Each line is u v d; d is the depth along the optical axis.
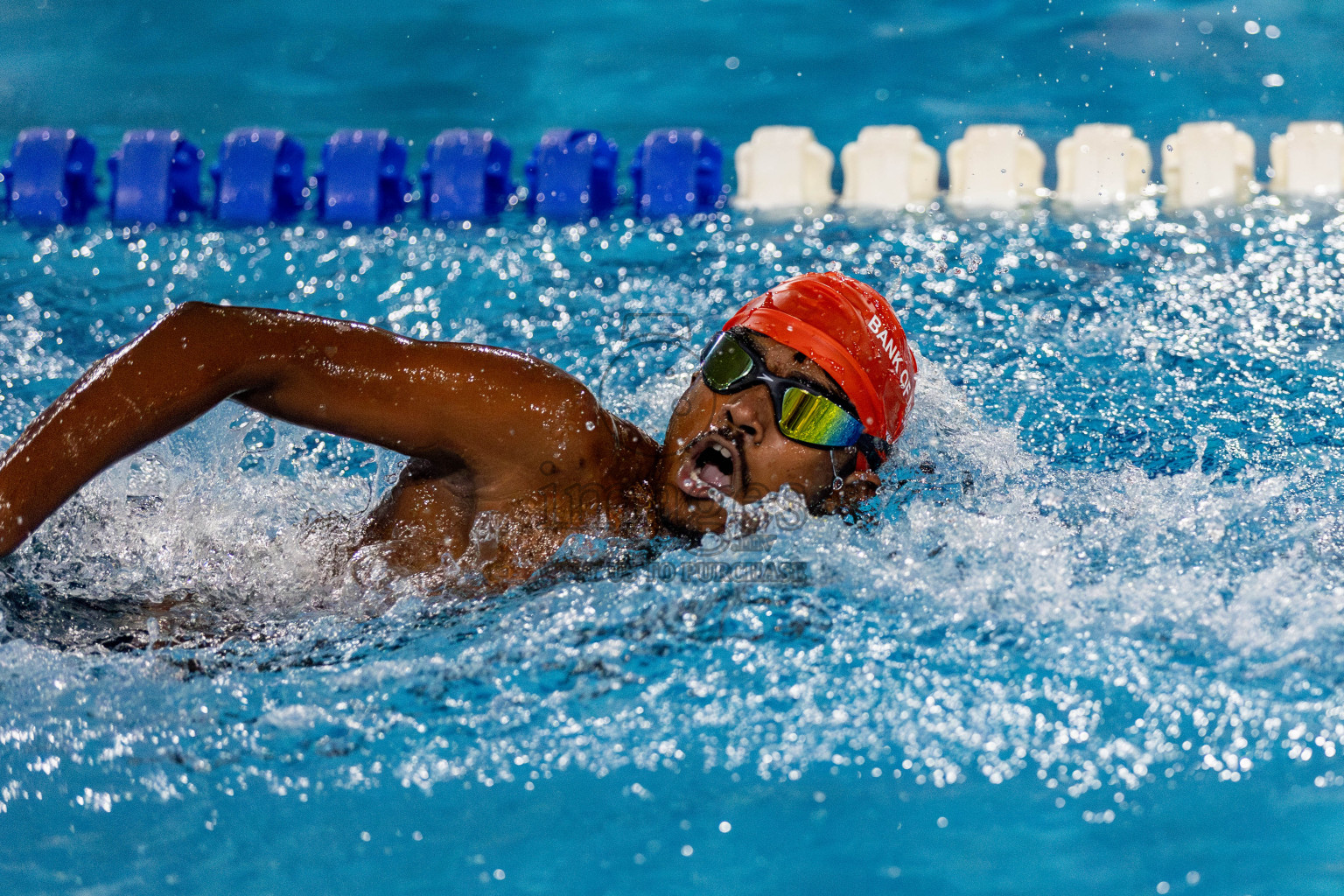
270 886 4.89
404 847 5.12
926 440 8.46
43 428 5.75
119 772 5.56
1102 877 4.86
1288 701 5.77
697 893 4.84
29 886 4.90
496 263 13.09
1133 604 6.47
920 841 5.09
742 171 16.19
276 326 6.10
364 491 8.16
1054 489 7.80
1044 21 22.56
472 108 20.72
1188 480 7.86
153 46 23.38
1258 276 12.00
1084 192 15.60
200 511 7.36
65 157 15.71
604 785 5.43
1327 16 21.62
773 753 5.58
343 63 22.80
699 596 6.63
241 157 15.89
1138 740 5.58
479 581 6.63
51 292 12.29
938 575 6.77
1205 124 16.03
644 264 12.90
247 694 6.04
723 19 24.30
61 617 6.52
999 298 11.52
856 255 12.95
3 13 24.73
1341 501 7.52
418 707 5.94
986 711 5.78
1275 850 4.94
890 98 20.31
